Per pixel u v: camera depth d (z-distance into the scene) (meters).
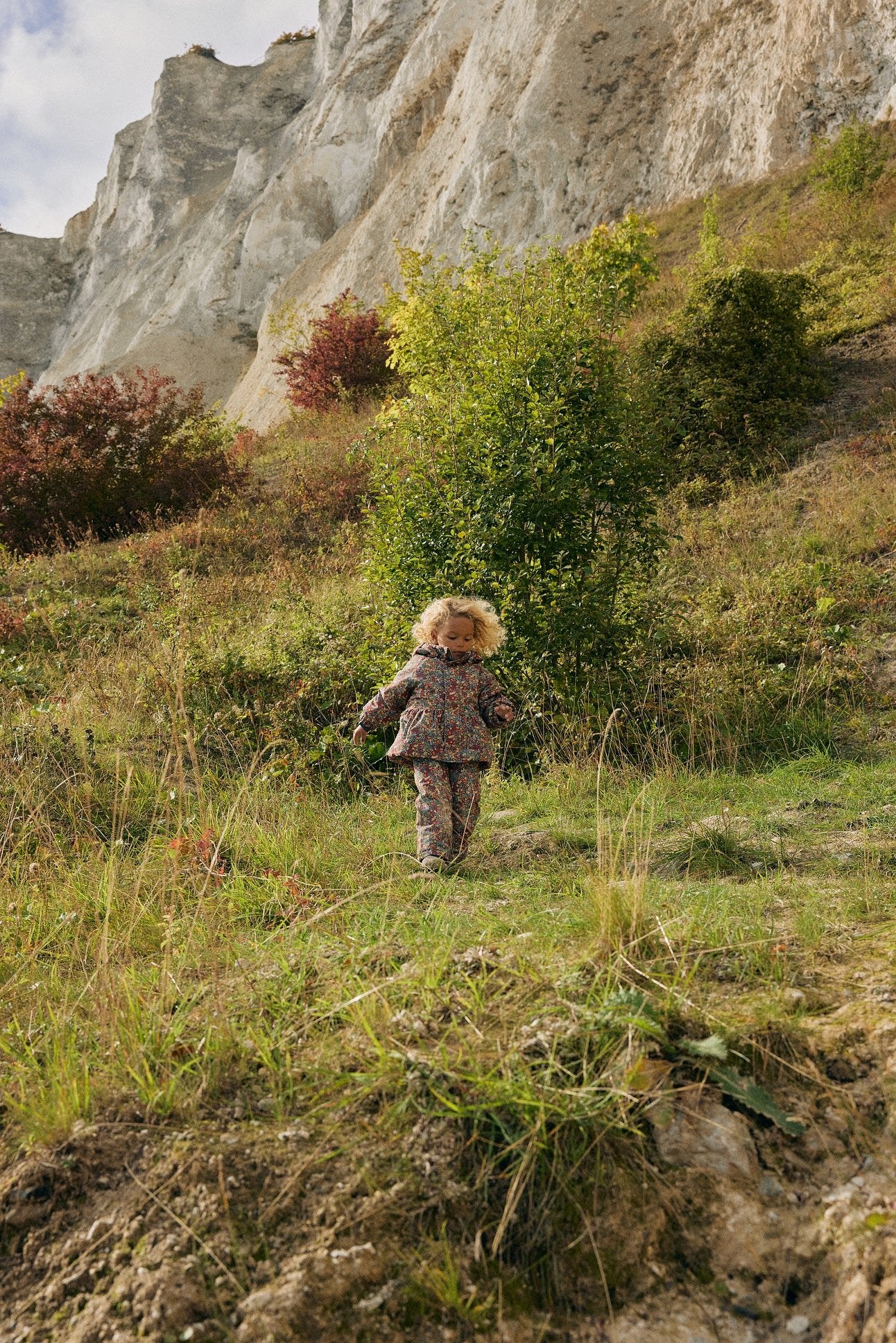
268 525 12.79
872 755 5.64
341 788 6.07
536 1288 1.83
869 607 7.58
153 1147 2.16
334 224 37.81
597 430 6.73
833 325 13.48
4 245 57.50
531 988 2.54
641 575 7.34
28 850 4.81
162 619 8.76
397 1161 2.03
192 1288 1.79
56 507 13.35
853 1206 1.87
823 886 3.48
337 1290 1.77
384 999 2.52
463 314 7.51
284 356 21.19
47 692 7.43
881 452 10.30
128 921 3.74
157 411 16.06
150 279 46.09
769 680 6.63
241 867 4.41
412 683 4.44
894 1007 2.38
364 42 38.47
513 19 28.56
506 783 5.76
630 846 4.23
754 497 10.23
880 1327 1.62
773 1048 2.27
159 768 6.09
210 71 51.25
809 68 20.50
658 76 24.36
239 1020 2.64
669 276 17.86
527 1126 2.05
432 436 6.97
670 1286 1.81
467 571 6.67
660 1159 2.02
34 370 55.41
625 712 6.24
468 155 27.25
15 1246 2.01
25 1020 2.99
